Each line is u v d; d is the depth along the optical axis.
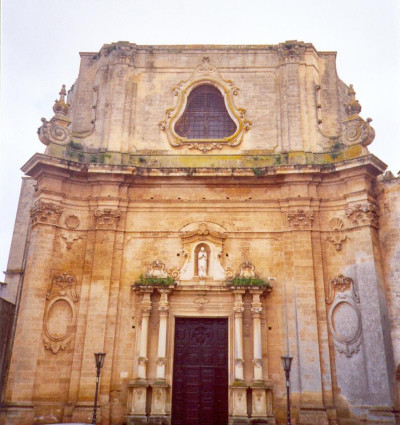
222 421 20.58
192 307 21.97
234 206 23.50
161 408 20.05
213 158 24.50
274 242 22.88
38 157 22.80
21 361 20.38
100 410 20.09
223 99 26.11
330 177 23.19
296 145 24.22
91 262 22.58
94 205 23.39
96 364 19.09
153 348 21.31
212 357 21.56
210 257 22.70
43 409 20.27
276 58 26.36
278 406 20.45
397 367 20.44
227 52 26.62
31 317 21.06
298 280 21.77
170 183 23.78
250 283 21.56
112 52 26.72
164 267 22.55
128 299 22.22
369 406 19.64
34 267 21.73
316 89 25.61
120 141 24.69
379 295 20.73
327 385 20.33
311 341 20.81
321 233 22.73
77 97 27.06
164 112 25.66
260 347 20.86
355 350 20.58
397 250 21.75
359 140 23.52
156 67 26.44
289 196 23.09
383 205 22.55
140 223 23.39
